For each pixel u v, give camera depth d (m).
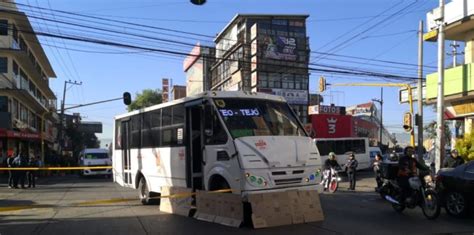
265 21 62.06
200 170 12.17
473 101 22.95
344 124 33.28
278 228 10.41
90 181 30.27
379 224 10.98
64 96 60.00
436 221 11.48
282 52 60.25
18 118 44.38
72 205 13.98
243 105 11.65
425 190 11.99
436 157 19.47
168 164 13.52
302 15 62.22
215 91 11.68
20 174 23.72
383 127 83.75
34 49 52.69
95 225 10.98
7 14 38.75
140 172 15.38
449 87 23.34
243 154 10.54
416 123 24.08
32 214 12.94
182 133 12.74
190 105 12.31
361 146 34.00
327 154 31.97
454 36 24.69
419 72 24.50
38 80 54.44
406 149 13.07
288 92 60.28
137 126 15.83
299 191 11.09
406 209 13.73
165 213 12.96
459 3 22.25
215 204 11.34
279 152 10.95
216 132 11.34
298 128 12.02
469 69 22.22
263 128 11.35
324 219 11.67
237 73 62.84
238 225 10.45
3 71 40.00
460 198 12.00
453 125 27.30
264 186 10.60
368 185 23.45
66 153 64.94
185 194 12.26
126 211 13.46
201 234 9.77
